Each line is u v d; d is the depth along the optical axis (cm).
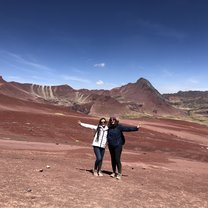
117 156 1393
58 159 1845
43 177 1258
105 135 1403
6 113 4075
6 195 977
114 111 19988
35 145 2452
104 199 1061
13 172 1288
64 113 7669
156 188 1331
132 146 3225
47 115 4441
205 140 5009
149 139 3731
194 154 3066
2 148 2086
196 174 1902
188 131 5872
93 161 1931
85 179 1316
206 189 1462
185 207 1102
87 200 1026
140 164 2056
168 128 5834
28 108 7262
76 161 1842
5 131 3238
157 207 1055
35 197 991
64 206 941
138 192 1214
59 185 1166
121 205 1020
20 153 1939
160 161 2317
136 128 1387
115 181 1351
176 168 2066
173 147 3353
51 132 3475
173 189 1362
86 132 3812
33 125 3675
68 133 3562
